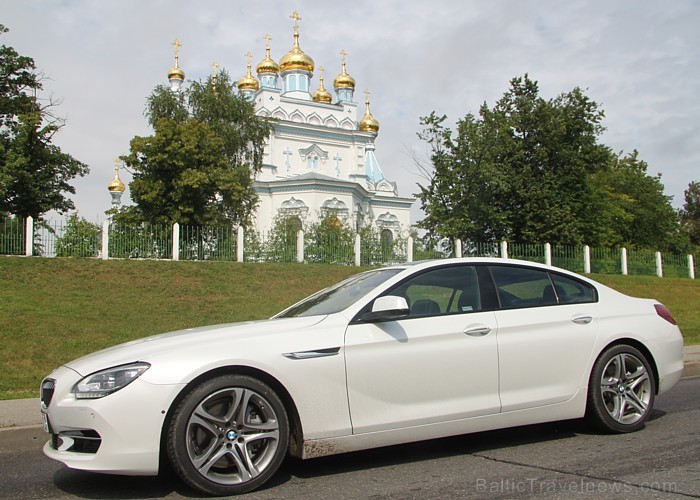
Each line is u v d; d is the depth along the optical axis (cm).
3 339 1112
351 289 520
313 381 427
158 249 2039
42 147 3512
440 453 496
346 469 454
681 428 565
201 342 421
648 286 2528
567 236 3147
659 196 4603
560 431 561
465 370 475
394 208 5653
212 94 3781
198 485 391
